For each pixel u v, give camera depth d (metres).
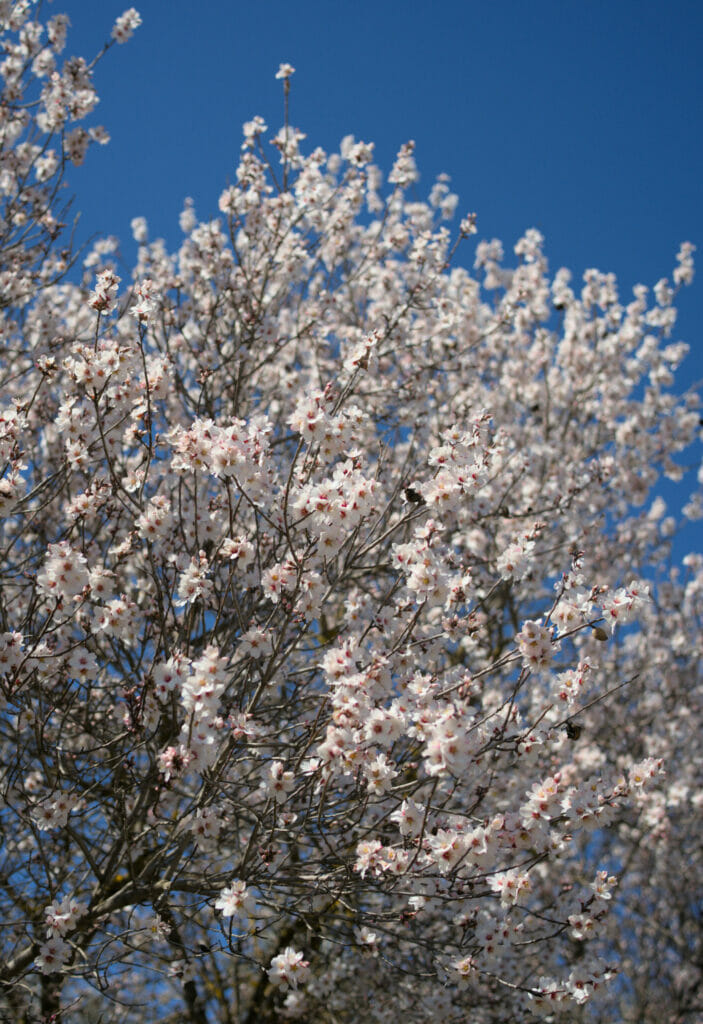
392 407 9.10
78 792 5.77
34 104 7.96
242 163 8.60
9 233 7.94
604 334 12.01
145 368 5.06
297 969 4.54
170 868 5.46
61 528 7.44
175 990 8.80
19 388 7.99
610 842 11.31
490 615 8.38
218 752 5.16
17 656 4.82
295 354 9.73
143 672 6.11
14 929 6.36
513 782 7.32
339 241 9.27
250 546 4.88
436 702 4.65
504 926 4.95
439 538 4.78
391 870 4.55
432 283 8.58
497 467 8.32
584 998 4.75
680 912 11.71
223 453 4.59
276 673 5.62
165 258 10.22
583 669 4.88
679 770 11.30
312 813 5.23
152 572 5.29
